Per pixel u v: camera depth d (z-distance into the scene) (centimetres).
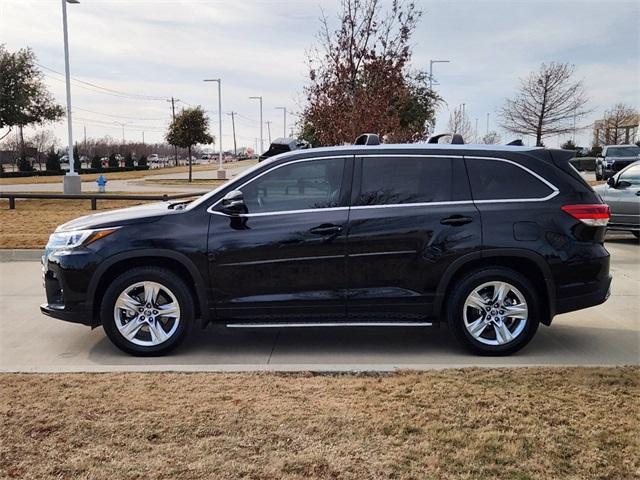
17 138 6731
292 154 510
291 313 502
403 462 299
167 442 320
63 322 610
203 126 3628
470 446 313
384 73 1202
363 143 568
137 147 9850
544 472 290
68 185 2286
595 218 498
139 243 492
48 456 307
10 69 2628
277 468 294
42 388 400
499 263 504
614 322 602
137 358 498
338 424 340
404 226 493
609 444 315
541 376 416
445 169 506
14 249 980
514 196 502
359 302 499
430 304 500
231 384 407
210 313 500
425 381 409
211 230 495
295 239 492
